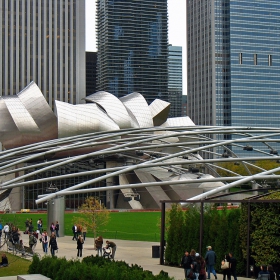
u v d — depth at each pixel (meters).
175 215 34.81
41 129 99.94
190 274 25.31
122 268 23.45
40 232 53.88
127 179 106.31
